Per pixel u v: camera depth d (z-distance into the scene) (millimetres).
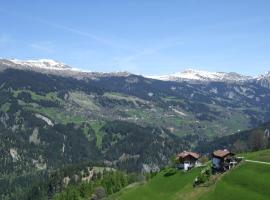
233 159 194625
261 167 176500
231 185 167000
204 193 170750
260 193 154250
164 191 192875
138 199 192375
